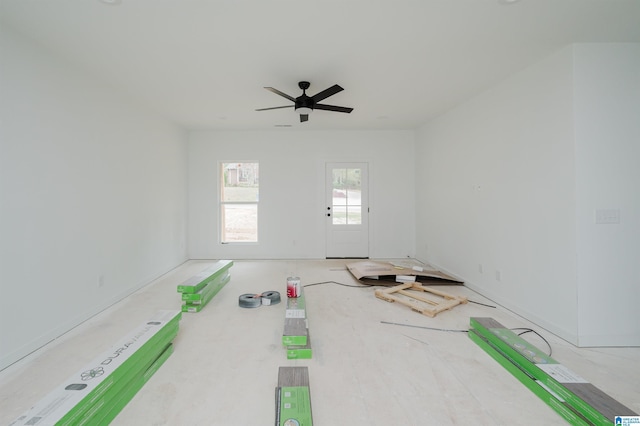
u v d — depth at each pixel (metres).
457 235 4.23
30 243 2.35
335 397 1.79
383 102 4.02
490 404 1.74
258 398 1.78
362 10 2.03
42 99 2.47
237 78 3.17
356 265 4.80
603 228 2.42
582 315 2.41
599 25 2.18
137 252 3.89
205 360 2.19
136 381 1.83
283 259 5.81
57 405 1.39
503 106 3.24
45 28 2.21
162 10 2.01
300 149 5.79
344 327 2.76
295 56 2.70
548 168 2.67
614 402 1.55
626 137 2.42
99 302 3.14
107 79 3.17
